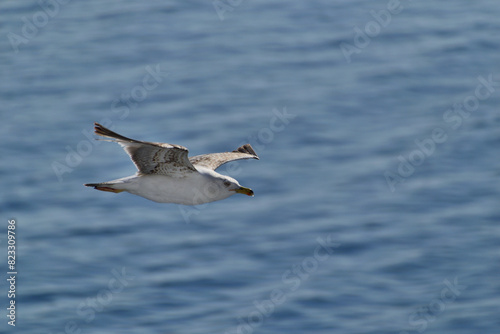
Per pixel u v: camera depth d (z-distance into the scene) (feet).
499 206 96.48
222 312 75.87
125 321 75.05
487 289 79.15
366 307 76.69
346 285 80.38
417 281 81.05
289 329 73.05
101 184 45.29
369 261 85.10
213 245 89.10
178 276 82.79
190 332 72.90
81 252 88.74
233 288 80.12
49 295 79.87
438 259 84.89
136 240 90.79
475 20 168.76
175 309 76.95
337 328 73.20
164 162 44.68
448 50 153.17
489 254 85.56
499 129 119.34
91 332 73.82
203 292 79.56
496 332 72.28
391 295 78.64
